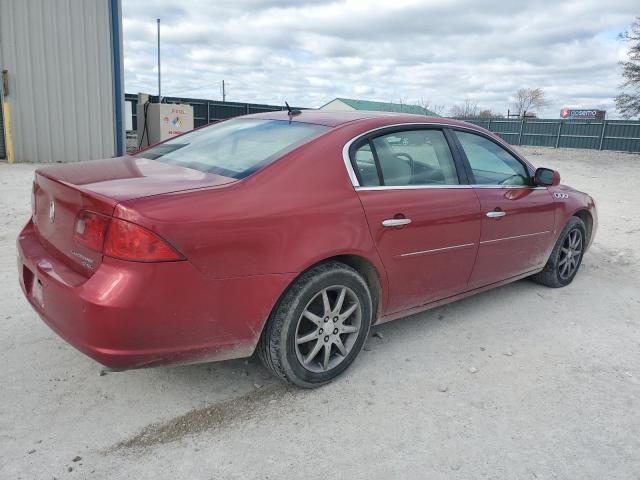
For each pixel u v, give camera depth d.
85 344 2.44
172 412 2.85
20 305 4.04
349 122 3.42
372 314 3.45
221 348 2.70
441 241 3.61
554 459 2.61
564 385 3.32
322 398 3.05
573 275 5.30
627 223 8.66
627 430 2.88
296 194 2.89
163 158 3.45
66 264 2.70
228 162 3.10
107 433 2.64
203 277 2.53
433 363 3.52
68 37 12.50
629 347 3.92
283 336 2.88
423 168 3.64
